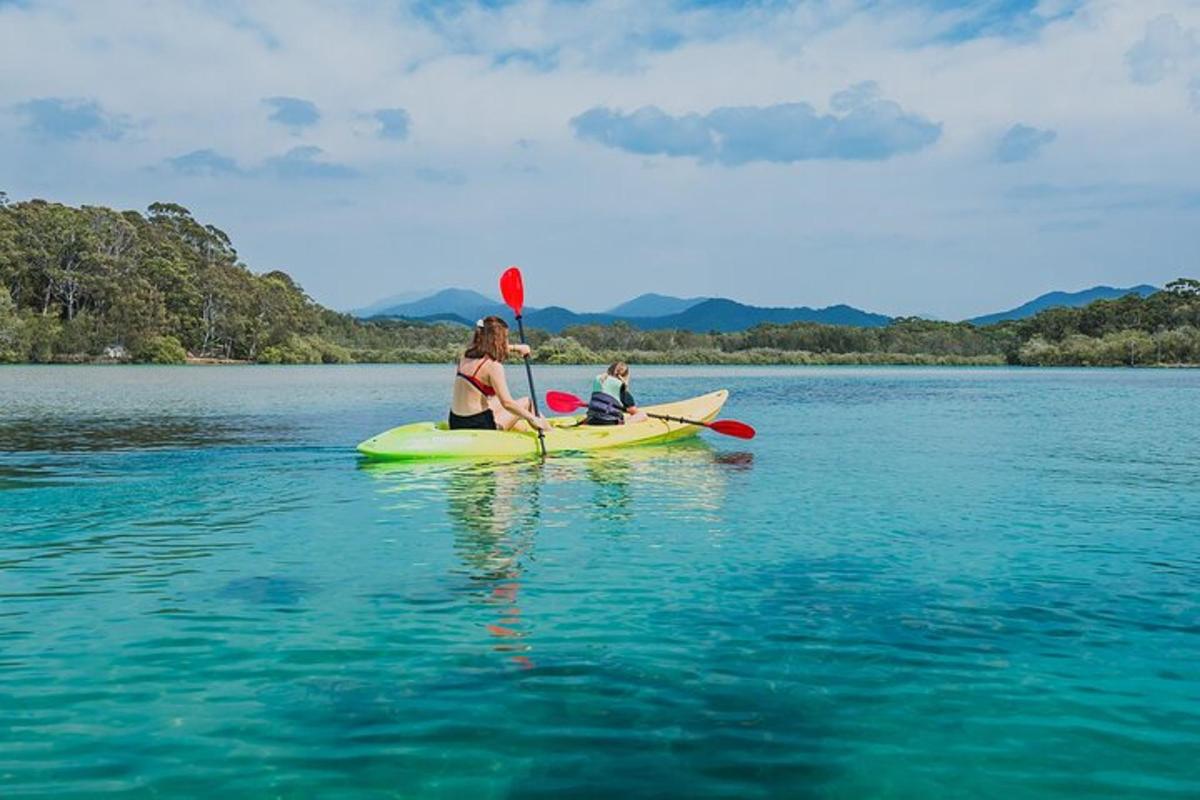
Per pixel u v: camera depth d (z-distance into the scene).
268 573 5.48
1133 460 11.42
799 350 83.38
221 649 4.13
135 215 88.62
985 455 11.88
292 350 77.81
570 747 3.18
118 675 3.81
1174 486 9.20
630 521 7.19
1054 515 7.54
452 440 11.05
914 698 3.64
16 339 63.53
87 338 68.00
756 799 2.83
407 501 8.05
